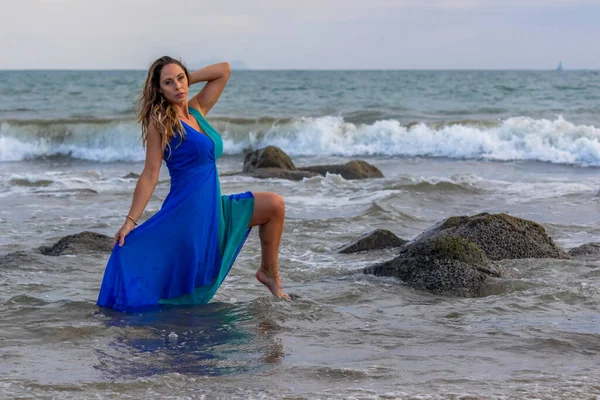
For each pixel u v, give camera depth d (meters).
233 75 112.31
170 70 5.66
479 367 4.39
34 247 9.02
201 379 4.15
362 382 4.10
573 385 4.01
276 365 4.45
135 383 4.06
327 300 6.30
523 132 24.73
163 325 5.36
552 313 5.70
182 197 5.70
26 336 5.07
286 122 27.02
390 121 26.61
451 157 24.25
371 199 13.09
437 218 11.45
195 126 5.83
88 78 90.06
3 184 15.74
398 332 5.21
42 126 26.45
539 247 7.91
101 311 5.70
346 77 93.06
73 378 4.19
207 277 5.89
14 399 3.79
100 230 10.38
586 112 33.88
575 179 17.44
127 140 26.52
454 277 6.64
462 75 101.19
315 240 9.47
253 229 9.89
